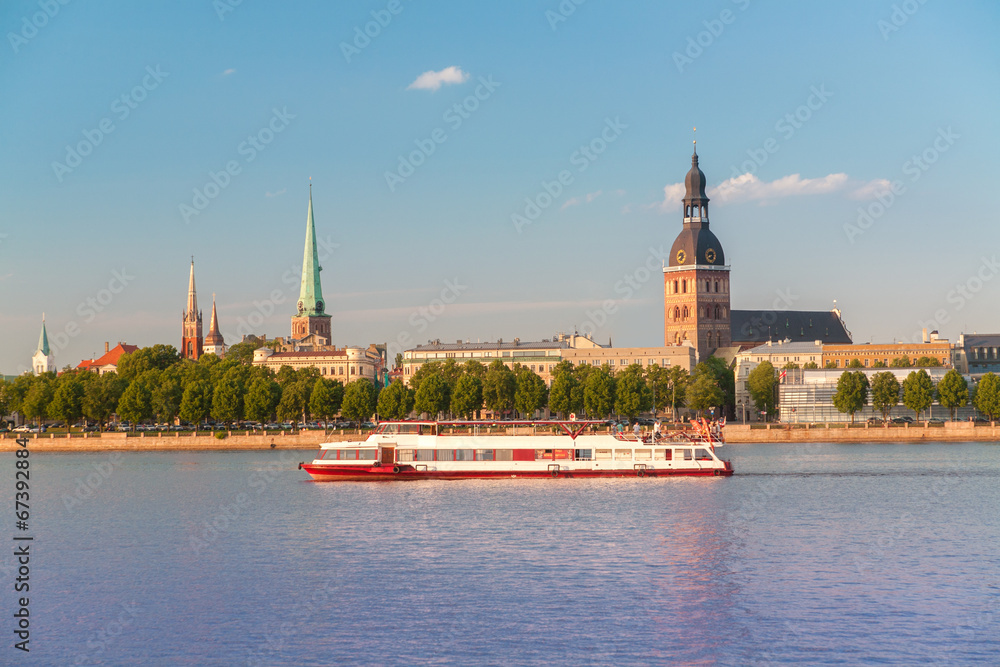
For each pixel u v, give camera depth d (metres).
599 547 100.88
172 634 74.06
